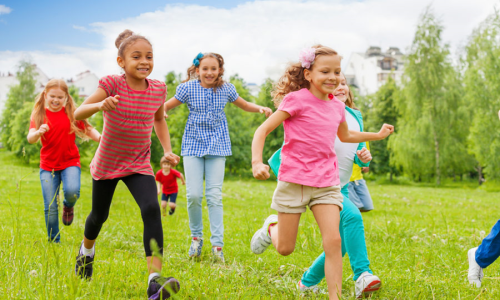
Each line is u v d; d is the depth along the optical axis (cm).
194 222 486
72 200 521
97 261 396
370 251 535
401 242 589
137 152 334
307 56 314
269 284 372
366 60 9156
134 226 657
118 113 318
